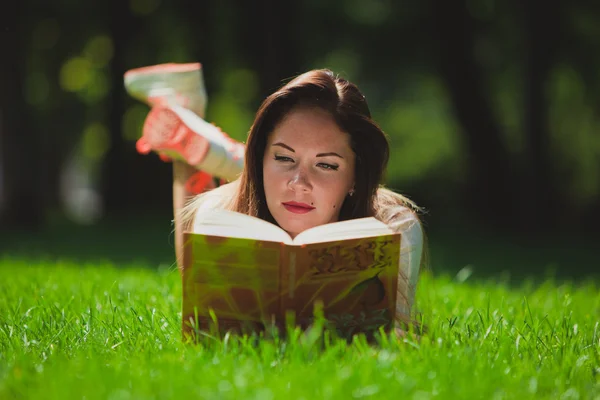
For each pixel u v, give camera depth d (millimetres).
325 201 2982
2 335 3096
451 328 3162
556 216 16406
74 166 35656
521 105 19562
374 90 24281
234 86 21406
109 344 2963
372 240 2609
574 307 4262
